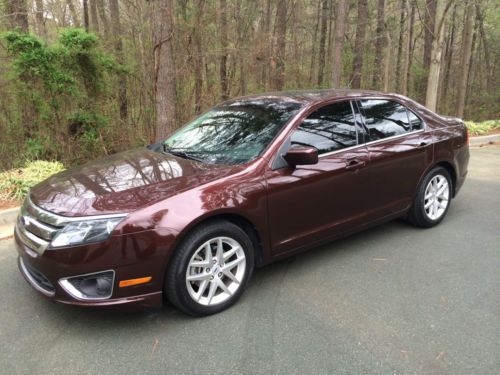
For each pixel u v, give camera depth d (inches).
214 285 122.7
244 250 127.6
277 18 525.7
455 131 196.5
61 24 587.5
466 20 603.5
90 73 343.9
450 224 197.5
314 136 145.9
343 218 154.1
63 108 329.4
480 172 305.3
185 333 115.3
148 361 104.3
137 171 132.4
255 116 154.1
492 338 112.4
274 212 133.0
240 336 113.9
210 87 446.6
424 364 102.6
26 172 243.0
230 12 458.9
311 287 139.9
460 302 130.4
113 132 378.9
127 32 420.8
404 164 170.9
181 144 159.2
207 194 119.0
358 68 673.0
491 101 765.3
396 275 148.0
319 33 765.3
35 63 298.2
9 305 130.5
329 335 114.0
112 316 123.6
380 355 105.9
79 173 137.1
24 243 117.6
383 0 663.1
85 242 105.7
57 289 109.4
